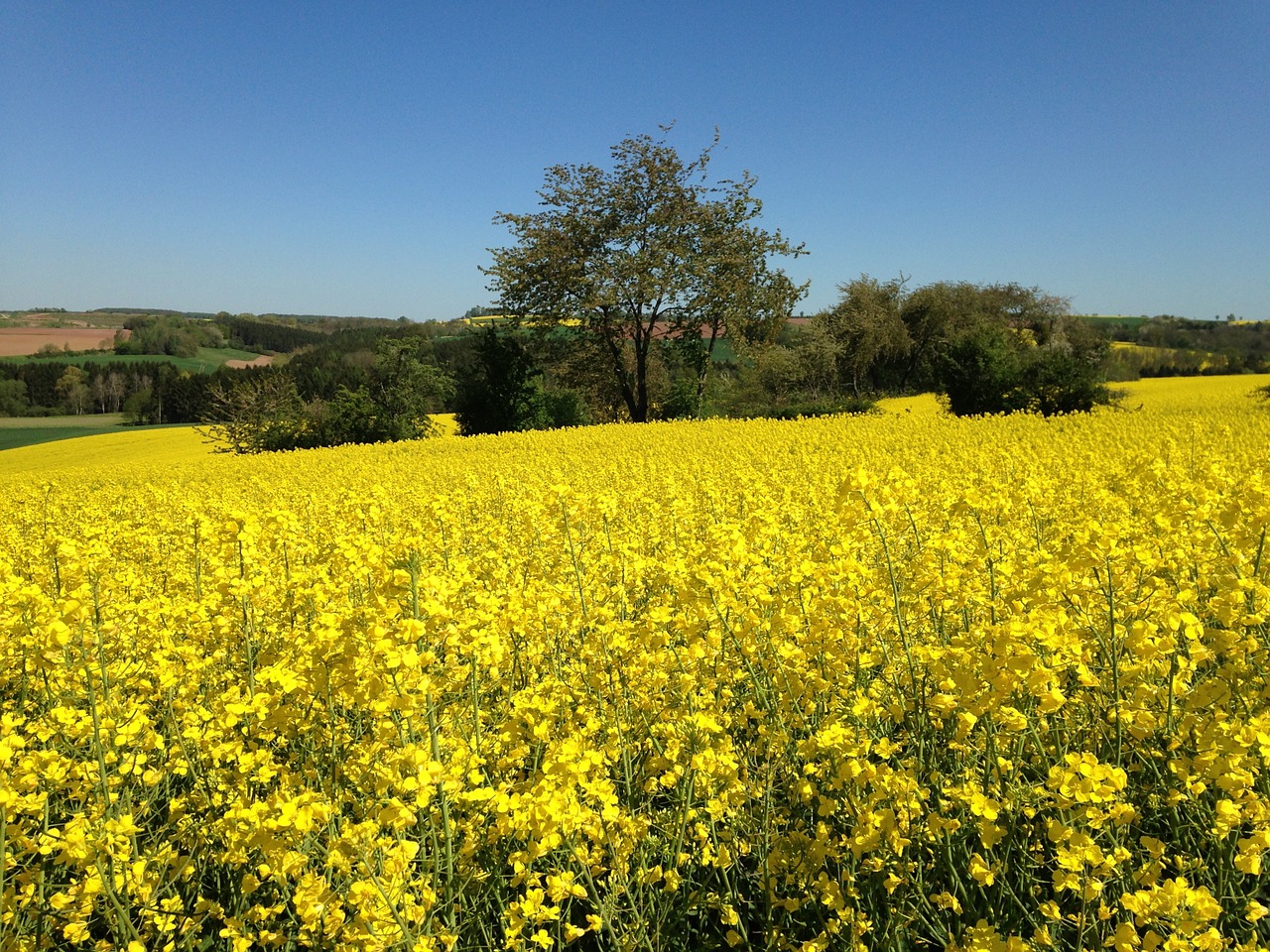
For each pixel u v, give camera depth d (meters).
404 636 3.25
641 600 6.40
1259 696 3.38
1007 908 3.07
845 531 5.62
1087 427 20.23
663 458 18.53
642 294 48.97
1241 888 2.95
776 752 3.80
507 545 8.25
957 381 34.69
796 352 61.66
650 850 3.36
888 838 2.91
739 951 3.37
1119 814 2.68
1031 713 3.22
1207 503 5.10
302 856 2.81
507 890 3.40
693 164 50.31
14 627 4.19
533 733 3.53
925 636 4.49
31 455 53.47
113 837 3.14
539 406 51.00
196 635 5.15
